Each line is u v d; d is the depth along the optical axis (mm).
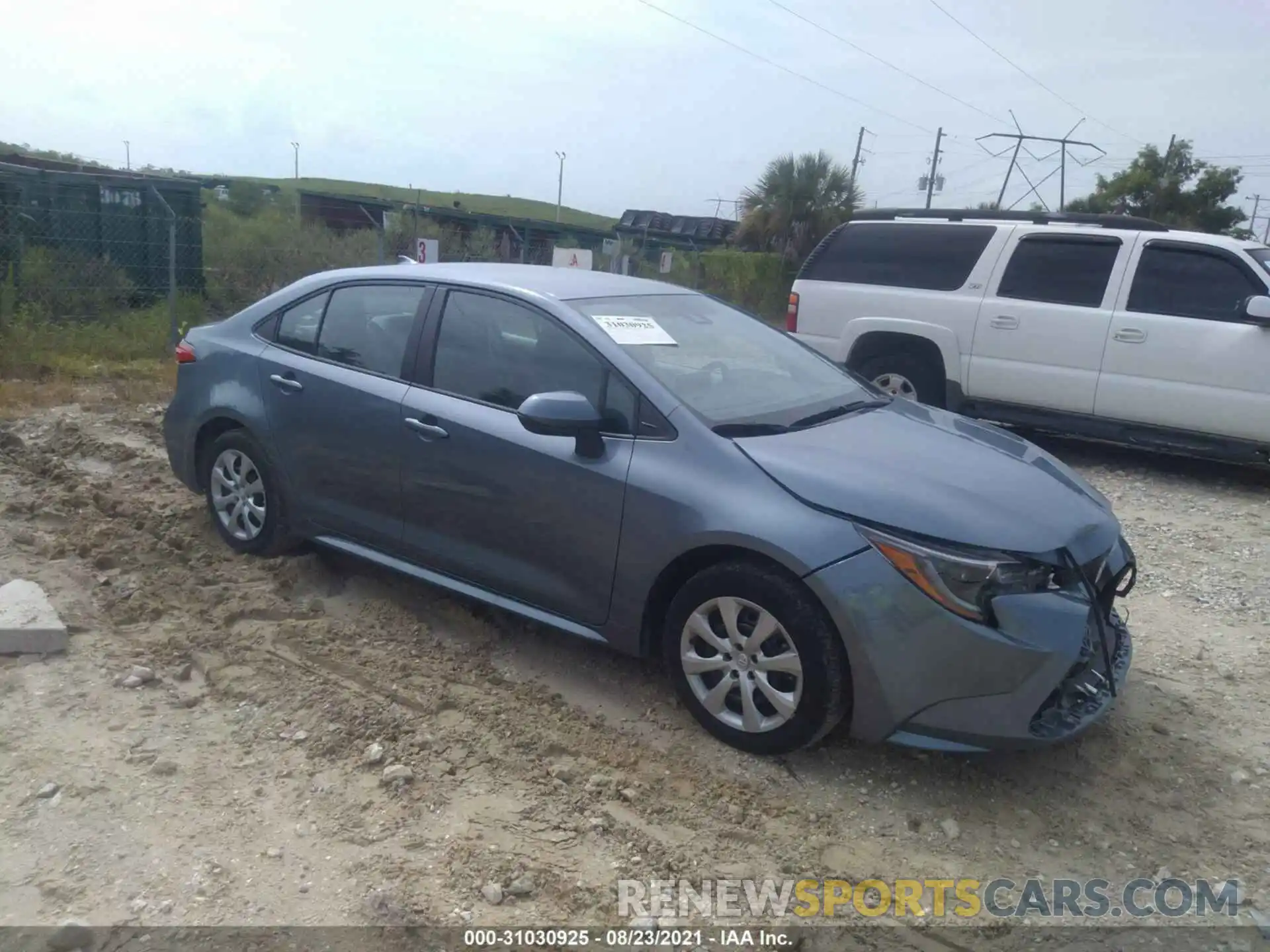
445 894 3135
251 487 5473
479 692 4344
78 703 4070
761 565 3801
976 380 9336
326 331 5215
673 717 4219
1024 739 3572
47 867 3172
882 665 3576
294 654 4559
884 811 3695
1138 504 7965
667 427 4086
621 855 3379
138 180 14211
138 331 12570
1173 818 3742
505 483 4383
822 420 4445
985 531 3625
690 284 23953
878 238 10008
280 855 3277
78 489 6500
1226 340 8148
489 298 4703
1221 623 5543
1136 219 9164
